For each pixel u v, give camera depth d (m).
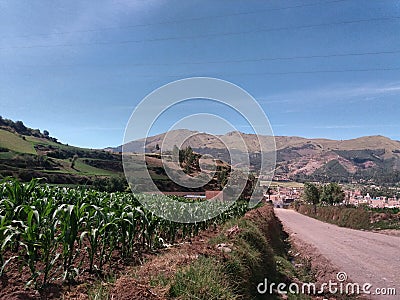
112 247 6.14
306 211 48.66
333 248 14.23
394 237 19.02
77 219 5.29
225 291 4.58
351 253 12.95
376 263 10.98
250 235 8.88
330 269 9.98
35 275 4.63
